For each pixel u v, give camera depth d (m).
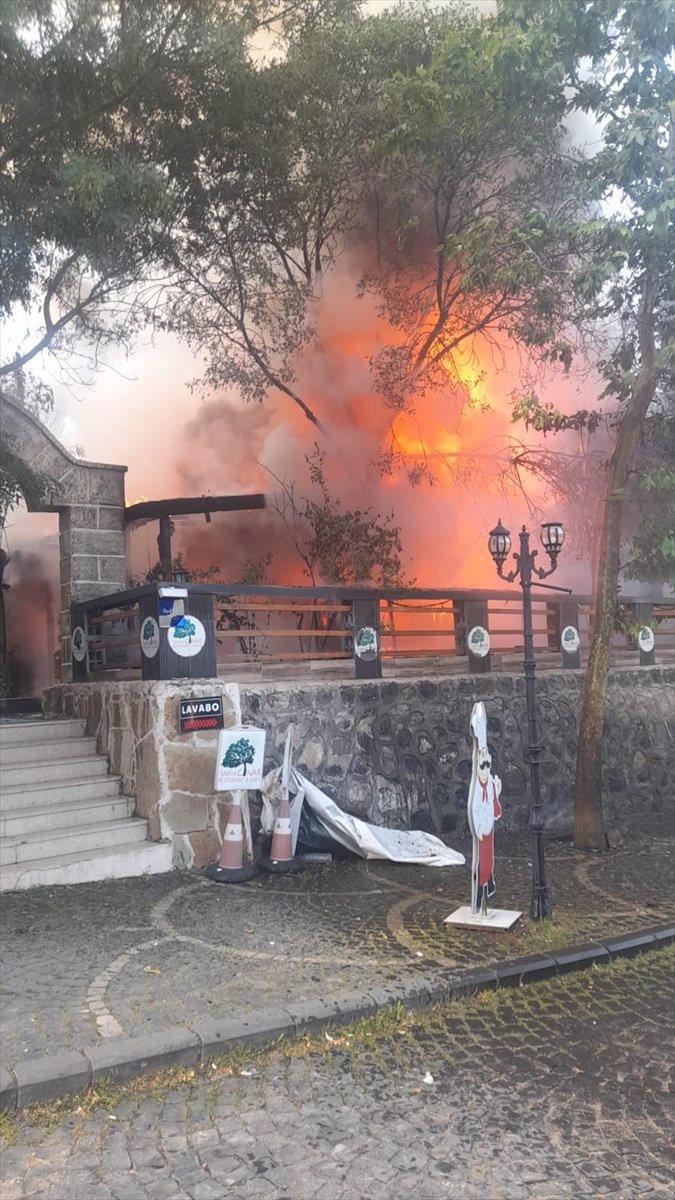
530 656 6.35
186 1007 4.46
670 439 9.20
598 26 7.64
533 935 5.82
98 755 8.62
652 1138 3.52
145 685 7.79
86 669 9.74
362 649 9.41
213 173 11.68
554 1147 3.42
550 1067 4.13
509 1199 3.08
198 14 9.03
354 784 8.95
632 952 5.74
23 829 7.22
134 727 7.94
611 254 7.40
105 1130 3.48
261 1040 4.20
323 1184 3.14
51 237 8.62
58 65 8.03
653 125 7.36
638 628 9.15
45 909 6.20
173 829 7.43
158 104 9.90
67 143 8.82
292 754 8.54
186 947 5.45
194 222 11.93
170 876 7.22
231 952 5.38
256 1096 3.78
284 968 5.10
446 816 9.57
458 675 10.16
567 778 10.77
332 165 12.30
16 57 7.65
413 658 10.43
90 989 4.70
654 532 8.85
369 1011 4.57
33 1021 4.26
